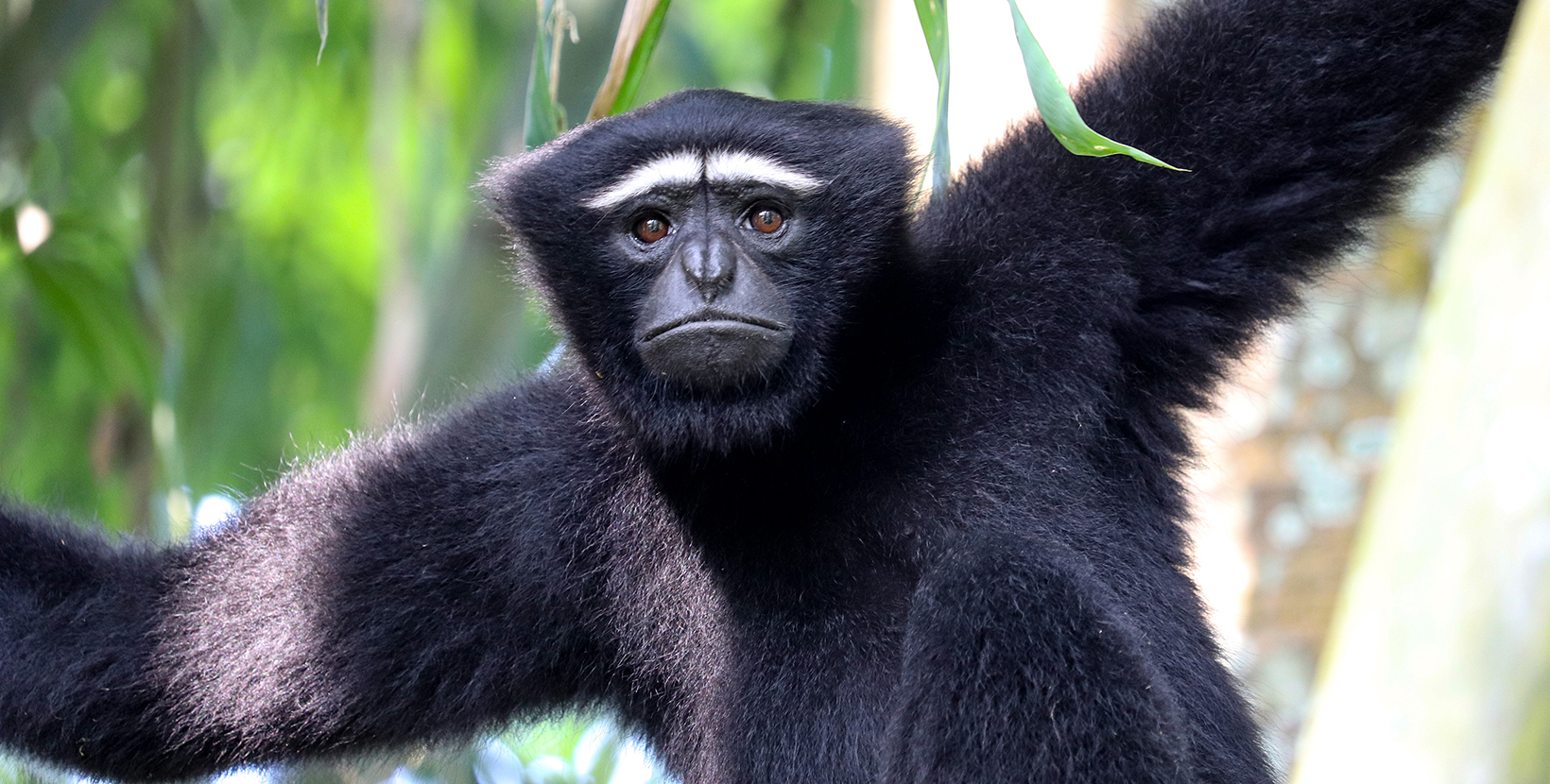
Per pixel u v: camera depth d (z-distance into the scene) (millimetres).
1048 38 12242
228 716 10242
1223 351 10227
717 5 23641
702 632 10242
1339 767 4508
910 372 10180
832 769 9711
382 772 11141
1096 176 9992
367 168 20906
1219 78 9969
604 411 10570
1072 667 8406
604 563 10414
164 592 10391
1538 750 4262
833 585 10008
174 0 17875
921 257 10352
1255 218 9945
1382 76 9828
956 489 9945
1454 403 4555
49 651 10164
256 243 21156
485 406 10852
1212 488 13906
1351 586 4727
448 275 16750
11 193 16141
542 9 10062
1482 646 4340
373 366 16938
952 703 8438
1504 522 4363
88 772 10445
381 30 17781
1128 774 8250
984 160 10516
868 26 14141
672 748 10453
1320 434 13828
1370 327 13773
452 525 10242
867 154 10328
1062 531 9719
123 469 15477
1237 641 13750
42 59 14805
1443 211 13625
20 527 10594
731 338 9812
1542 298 4465
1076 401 9883
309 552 10273
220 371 20594
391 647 10117
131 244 16188
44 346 19250
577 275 10484
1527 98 4617
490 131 16688
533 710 10750
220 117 21281
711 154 10117
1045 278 9984
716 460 10219
